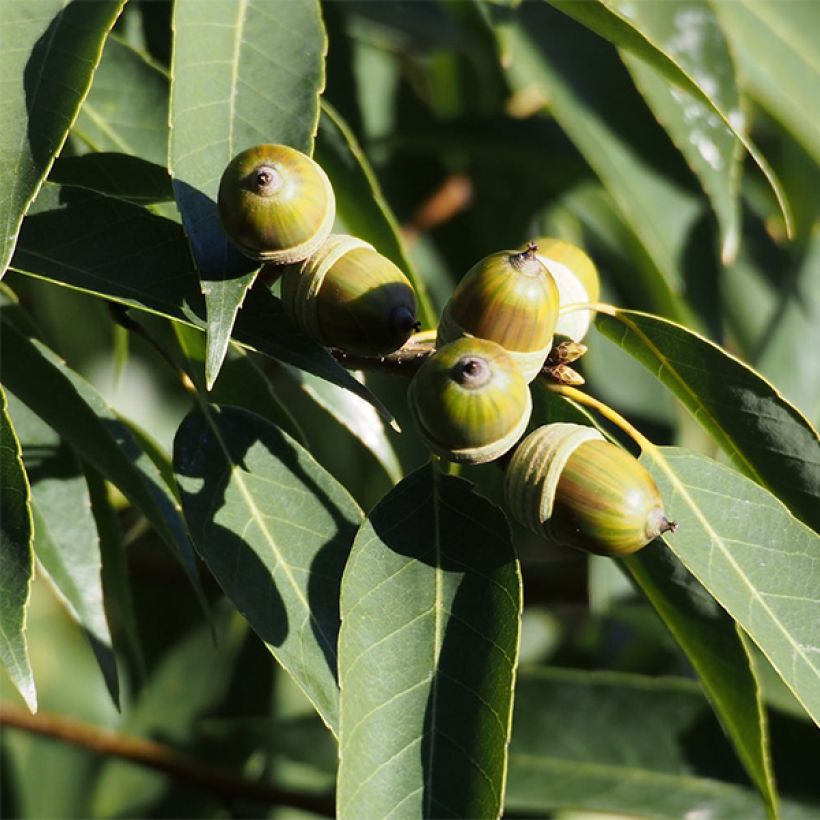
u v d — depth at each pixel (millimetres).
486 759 573
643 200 689
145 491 610
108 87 642
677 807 696
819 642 588
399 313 579
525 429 587
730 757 697
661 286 698
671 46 662
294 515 599
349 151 635
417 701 576
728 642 613
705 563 590
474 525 584
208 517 596
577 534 578
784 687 697
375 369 591
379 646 577
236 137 584
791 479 603
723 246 662
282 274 585
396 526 583
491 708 575
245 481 600
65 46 583
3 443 574
